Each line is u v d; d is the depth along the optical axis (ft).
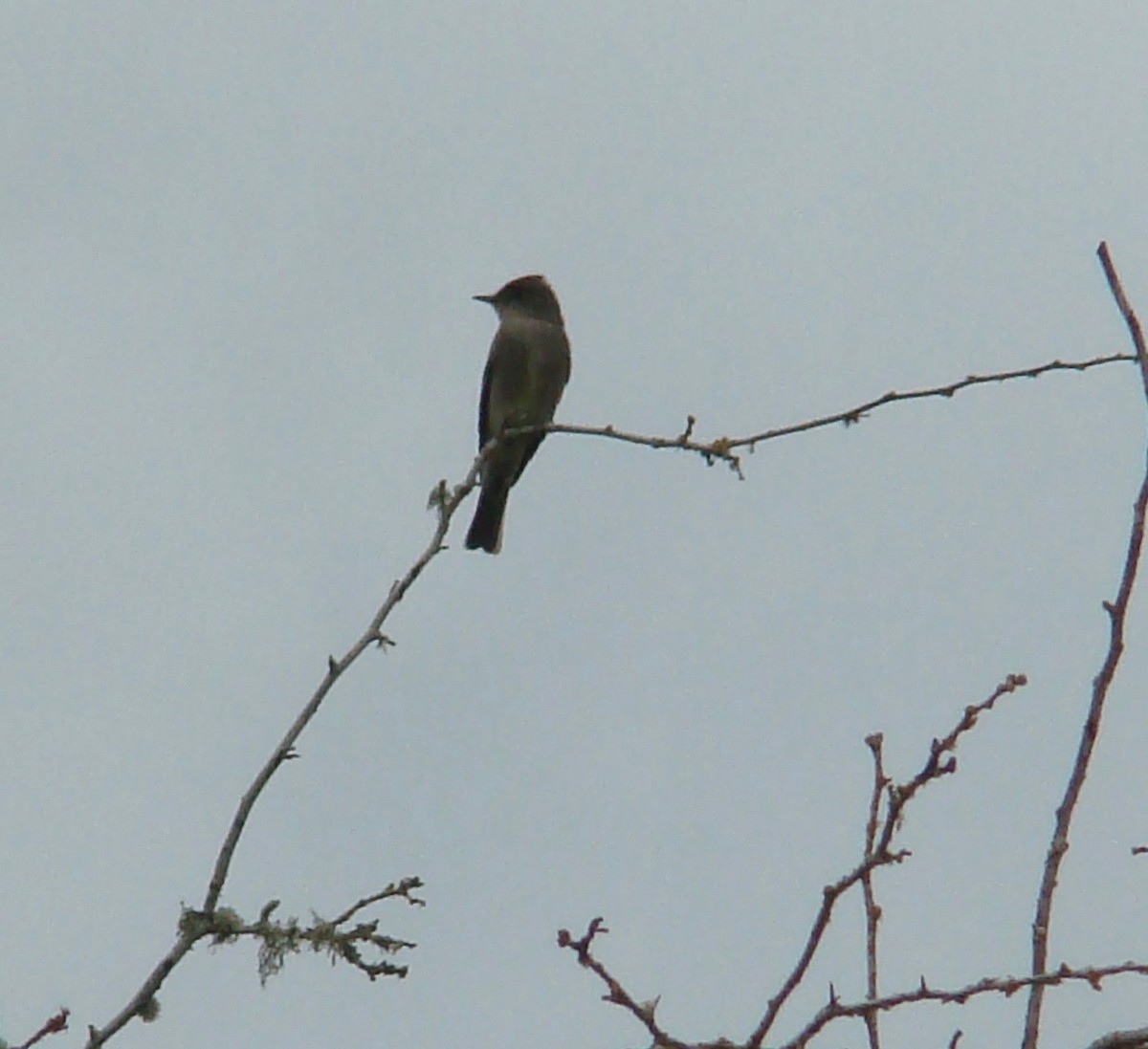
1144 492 27.43
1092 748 26.50
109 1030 26.37
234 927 28.66
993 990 23.89
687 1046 23.97
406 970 28.84
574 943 24.93
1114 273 28.81
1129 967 23.50
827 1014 23.98
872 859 24.71
